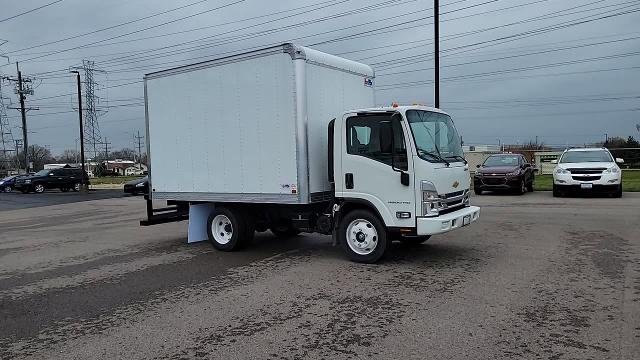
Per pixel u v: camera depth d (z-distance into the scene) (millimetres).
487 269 7277
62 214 20641
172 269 8180
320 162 8469
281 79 8281
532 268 7250
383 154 7598
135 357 4516
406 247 9156
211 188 9414
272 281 7055
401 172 7434
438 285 6500
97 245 11242
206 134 9391
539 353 4262
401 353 4367
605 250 8367
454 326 4969
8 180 44750
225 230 9703
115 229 14273
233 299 6234
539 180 27203
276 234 11219
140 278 7625
